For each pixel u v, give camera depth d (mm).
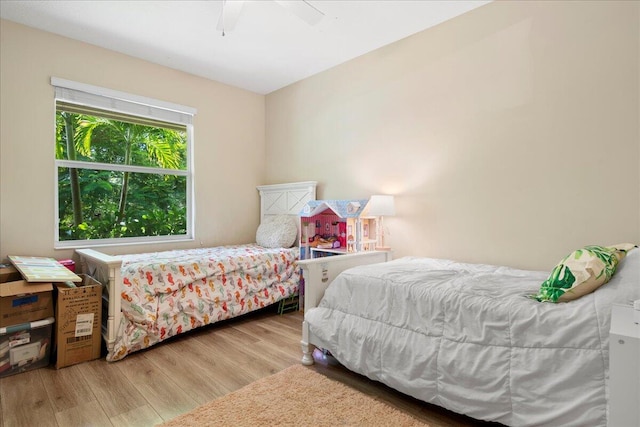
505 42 2471
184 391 1835
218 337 2643
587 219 2152
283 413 1604
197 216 3758
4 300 1977
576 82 2189
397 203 3090
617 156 2051
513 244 2445
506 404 1376
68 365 2125
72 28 2799
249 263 3027
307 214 3377
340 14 2654
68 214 3078
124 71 3250
